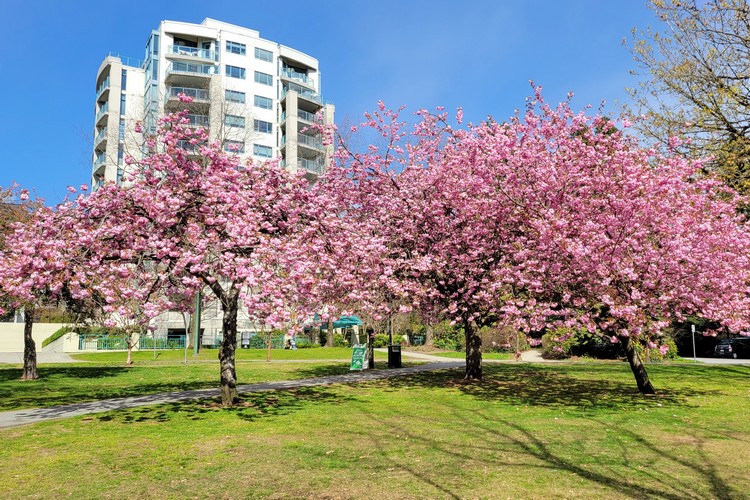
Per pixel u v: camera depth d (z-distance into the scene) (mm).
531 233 12336
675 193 11703
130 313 9438
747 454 7504
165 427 9484
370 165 16078
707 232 11383
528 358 31578
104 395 13789
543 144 13656
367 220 15258
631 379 17516
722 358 30312
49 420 10148
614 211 11336
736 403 12164
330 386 16078
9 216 15719
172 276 9977
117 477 6492
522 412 11133
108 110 50719
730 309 11422
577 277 11492
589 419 10242
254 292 10039
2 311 13078
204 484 6219
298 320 10555
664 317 12062
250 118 44625
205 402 12477
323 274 11906
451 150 15227
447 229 14781
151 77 50844
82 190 10078
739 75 17594
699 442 8250
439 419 10367
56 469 6809
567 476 6445
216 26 55281
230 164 11250
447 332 42406
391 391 14844
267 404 12281
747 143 17141
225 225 10219
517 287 12719
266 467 6922
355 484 6180
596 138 12977
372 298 13344
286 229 11625
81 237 9094
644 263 11227
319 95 58344
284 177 11961
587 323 10883
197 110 30812
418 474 6555
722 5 17500
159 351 36312
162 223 9859
